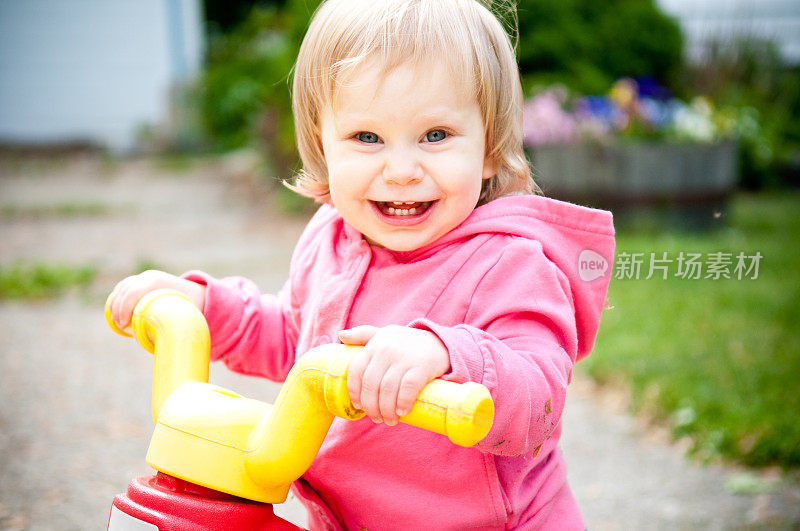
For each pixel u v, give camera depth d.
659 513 2.70
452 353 1.02
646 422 3.36
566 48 8.62
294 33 8.48
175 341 1.25
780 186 8.84
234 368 1.56
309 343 1.40
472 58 1.25
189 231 7.62
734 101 8.89
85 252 6.66
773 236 5.76
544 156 6.14
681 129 6.68
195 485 1.11
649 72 9.24
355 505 1.31
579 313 1.37
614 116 6.62
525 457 1.31
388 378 0.98
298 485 1.36
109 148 14.00
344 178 1.26
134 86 13.98
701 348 3.90
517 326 1.22
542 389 1.13
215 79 14.27
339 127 1.26
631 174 5.96
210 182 11.01
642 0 9.37
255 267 6.02
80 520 2.58
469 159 1.26
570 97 7.63
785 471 2.94
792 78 9.88
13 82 13.60
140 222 8.09
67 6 13.51
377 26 1.23
